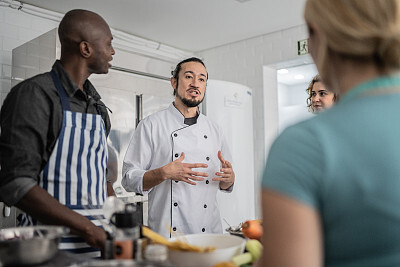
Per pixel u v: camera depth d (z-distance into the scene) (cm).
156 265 61
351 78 48
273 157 46
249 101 306
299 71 478
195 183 157
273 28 335
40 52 221
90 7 283
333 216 43
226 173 167
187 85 177
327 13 47
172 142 176
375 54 46
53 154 104
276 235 43
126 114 241
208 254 73
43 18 286
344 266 44
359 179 42
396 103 45
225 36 356
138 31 340
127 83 243
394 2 45
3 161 93
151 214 173
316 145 43
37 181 103
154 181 157
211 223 176
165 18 308
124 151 239
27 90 98
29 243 67
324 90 184
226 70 381
